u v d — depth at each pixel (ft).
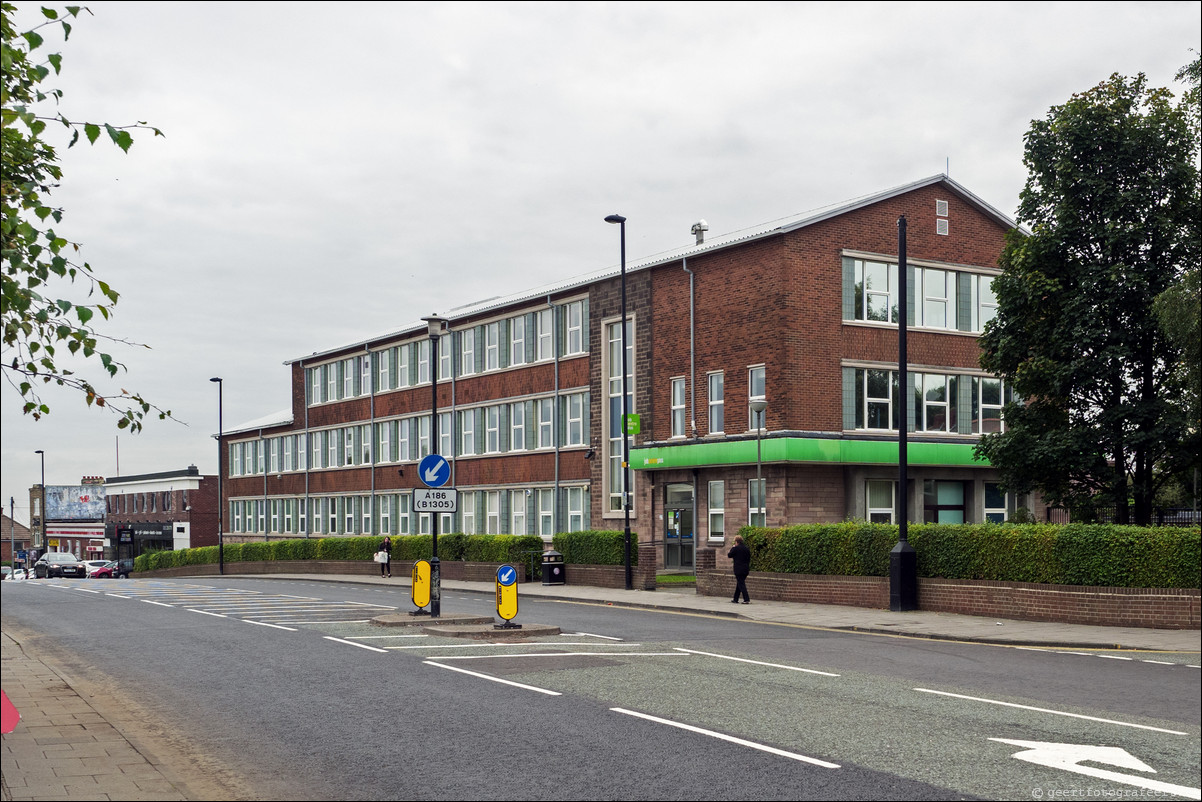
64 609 86.63
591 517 136.36
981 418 122.31
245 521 234.99
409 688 41.42
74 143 21.75
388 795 25.86
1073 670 47.52
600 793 25.63
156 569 234.99
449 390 168.14
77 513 362.74
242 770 28.58
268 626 67.72
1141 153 87.61
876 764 28.30
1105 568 67.77
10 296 20.75
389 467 183.11
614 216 104.22
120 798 24.39
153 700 39.96
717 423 117.08
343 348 194.90
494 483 156.46
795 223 108.58
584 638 60.08
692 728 33.12
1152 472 94.73
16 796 24.50
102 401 24.12
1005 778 26.76
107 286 22.71
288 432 217.77
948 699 38.60
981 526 76.02
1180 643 57.82
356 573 164.45
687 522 122.01
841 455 108.27
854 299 113.60
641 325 128.36
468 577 131.34
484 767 28.37
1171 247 86.94
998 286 92.73
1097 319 85.51
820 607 82.64
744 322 113.70
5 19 21.91
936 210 120.57
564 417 143.74
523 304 151.02
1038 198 90.74
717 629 67.10
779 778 26.86
